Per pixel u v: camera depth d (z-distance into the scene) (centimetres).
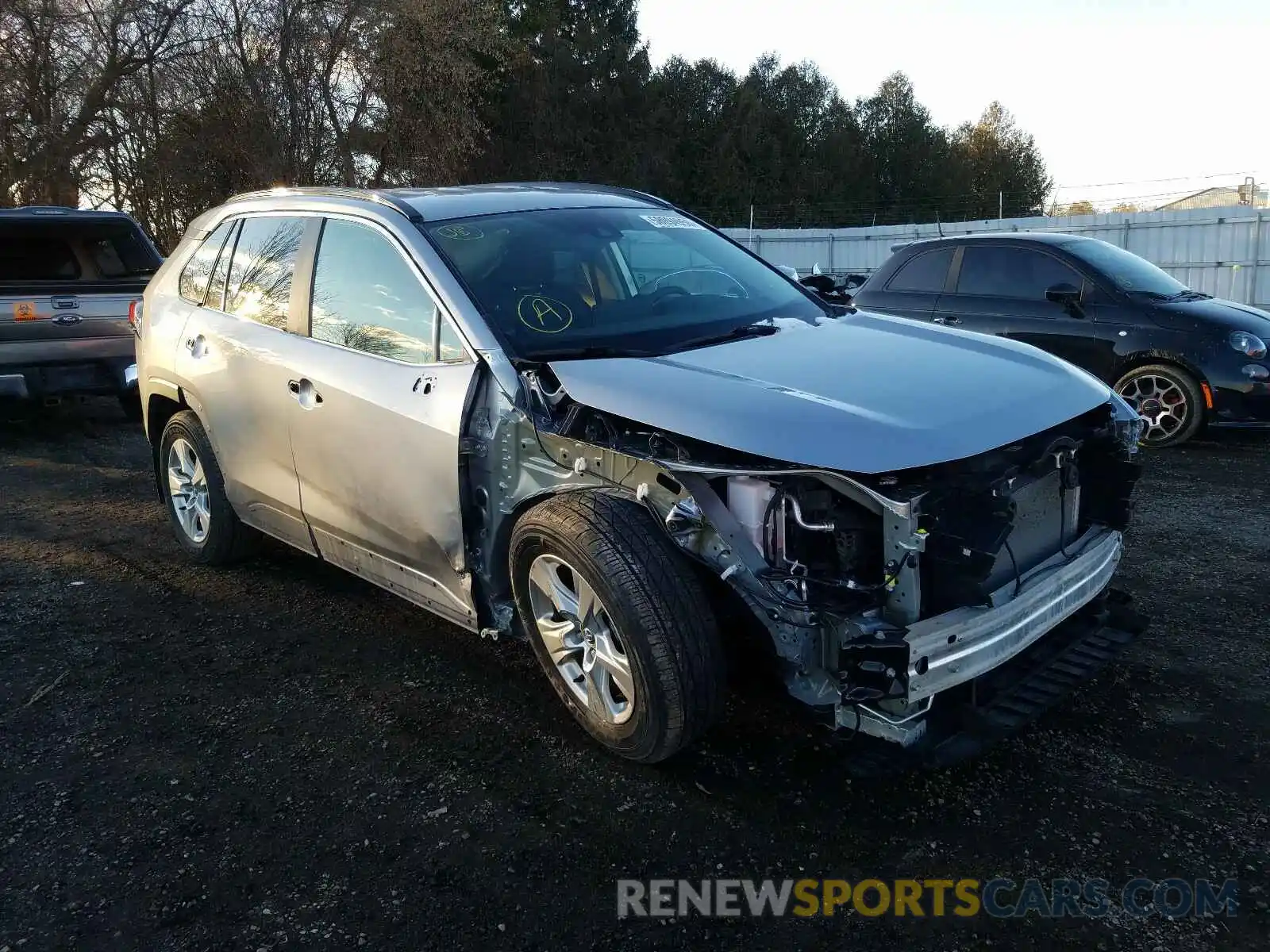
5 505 675
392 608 475
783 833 295
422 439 358
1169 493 654
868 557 284
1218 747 333
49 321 853
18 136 2134
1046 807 303
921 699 272
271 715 373
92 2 2177
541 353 349
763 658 299
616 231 431
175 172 2377
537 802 312
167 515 641
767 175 5522
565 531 306
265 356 436
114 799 321
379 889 275
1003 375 335
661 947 251
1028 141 7294
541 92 4412
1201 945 248
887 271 936
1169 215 1986
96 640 444
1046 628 313
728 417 291
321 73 2589
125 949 255
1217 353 764
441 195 424
